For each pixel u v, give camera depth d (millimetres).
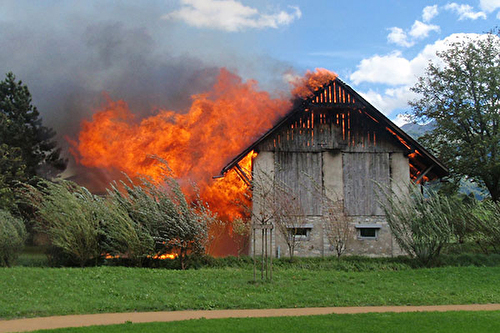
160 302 13445
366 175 26500
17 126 33594
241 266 21688
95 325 10750
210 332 9992
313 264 22297
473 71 33875
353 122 26875
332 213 25766
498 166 31734
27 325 10953
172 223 20703
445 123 34062
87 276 16234
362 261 23078
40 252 21703
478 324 10789
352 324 10781
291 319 11281
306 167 26344
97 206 20578
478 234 24531
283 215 24188
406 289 15805
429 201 23609
